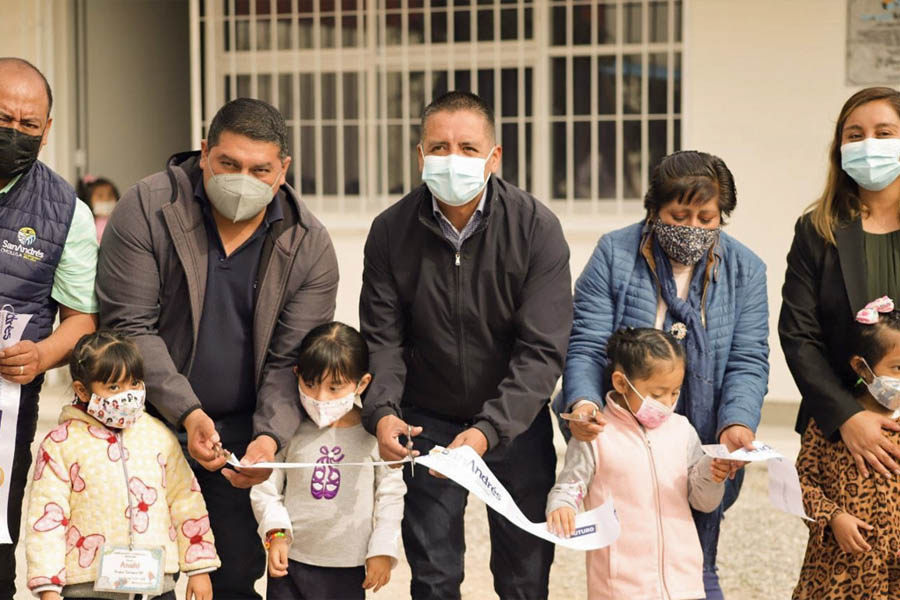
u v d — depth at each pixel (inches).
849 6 271.4
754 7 277.0
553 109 293.9
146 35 365.7
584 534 130.3
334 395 133.8
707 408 138.1
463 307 135.2
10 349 128.0
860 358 136.0
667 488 135.3
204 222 133.4
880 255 138.7
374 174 305.7
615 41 289.1
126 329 131.2
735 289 139.7
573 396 136.7
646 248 140.6
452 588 140.4
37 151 128.9
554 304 134.3
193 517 130.1
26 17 323.0
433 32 298.8
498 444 130.1
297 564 136.3
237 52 310.2
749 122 280.2
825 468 138.3
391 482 136.9
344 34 303.7
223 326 134.5
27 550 123.8
